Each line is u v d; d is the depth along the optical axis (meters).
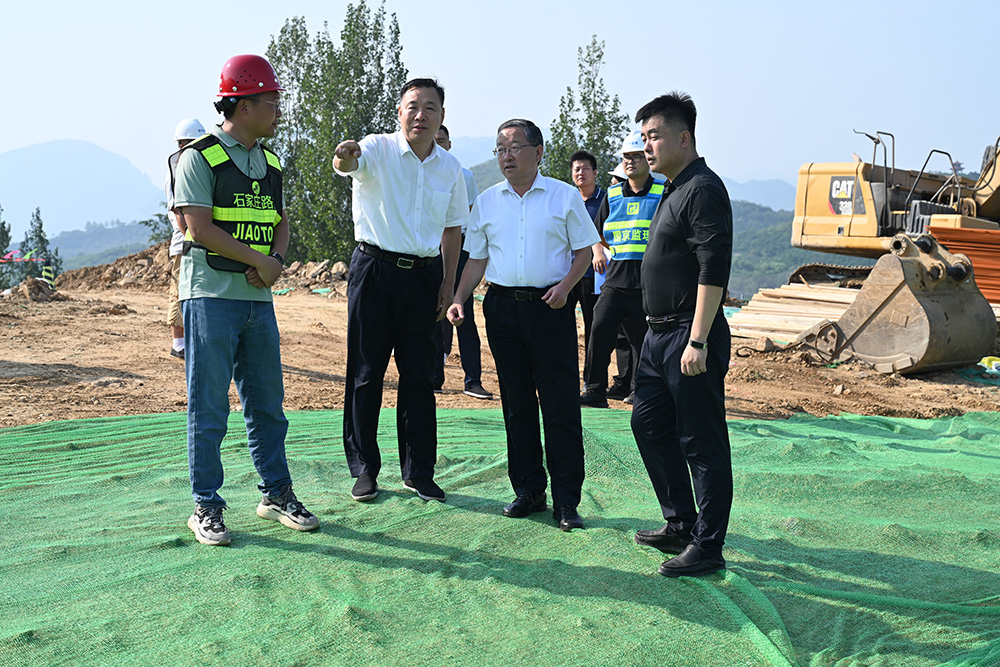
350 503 5.04
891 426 8.28
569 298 4.79
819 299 13.25
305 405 8.22
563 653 3.29
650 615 3.65
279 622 3.45
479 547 4.40
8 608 3.51
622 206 7.97
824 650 3.38
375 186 4.75
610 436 7.15
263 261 4.31
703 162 4.01
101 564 4.02
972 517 5.34
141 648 3.21
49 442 6.36
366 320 4.89
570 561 4.26
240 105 4.24
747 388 10.32
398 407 5.18
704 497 4.04
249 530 4.55
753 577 4.14
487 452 6.47
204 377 4.30
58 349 10.52
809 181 14.98
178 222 7.10
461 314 4.87
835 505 5.54
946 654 3.38
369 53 44.06
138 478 5.56
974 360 11.69
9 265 71.50
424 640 3.36
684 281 3.98
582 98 42.47
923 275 11.23
